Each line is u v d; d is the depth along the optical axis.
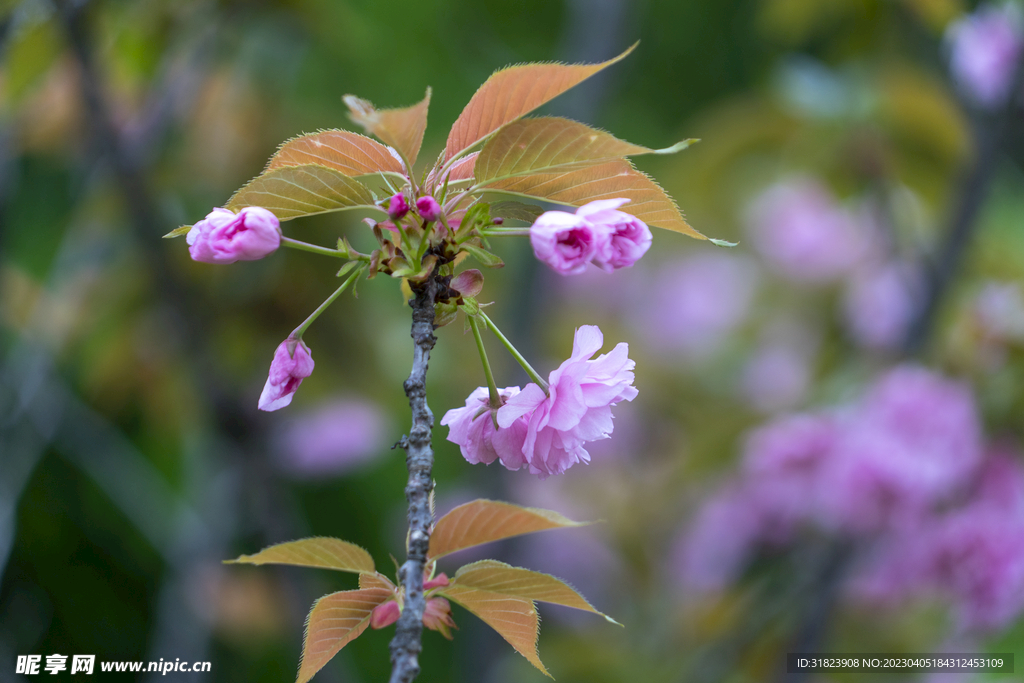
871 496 1.76
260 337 2.24
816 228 2.77
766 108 2.18
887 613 2.35
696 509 2.81
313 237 2.14
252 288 2.14
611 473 3.14
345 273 1.06
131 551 2.88
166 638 2.13
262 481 1.94
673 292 3.55
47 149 2.13
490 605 1.05
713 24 4.00
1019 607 1.84
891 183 2.03
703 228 3.18
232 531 2.16
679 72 4.11
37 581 2.74
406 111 1.02
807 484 1.98
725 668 2.22
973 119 1.89
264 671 2.91
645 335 3.53
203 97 2.16
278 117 2.25
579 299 3.54
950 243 1.85
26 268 2.42
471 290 1.06
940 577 1.86
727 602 2.42
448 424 1.08
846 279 2.70
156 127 1.83
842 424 1.93
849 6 1.91
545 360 3.08
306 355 1.06
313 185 1.05
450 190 1.07
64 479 2.84
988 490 1.80
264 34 2.16
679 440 3.08
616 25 2.25
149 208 1.75
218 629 2.41
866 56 1.95
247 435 1.92
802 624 1.94
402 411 2.98
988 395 1.85
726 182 2.84
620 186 1.06
